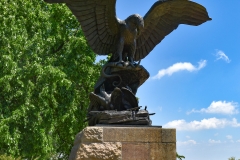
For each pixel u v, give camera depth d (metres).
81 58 19.75
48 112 17.27
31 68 16.62
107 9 7.98
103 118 7.34
